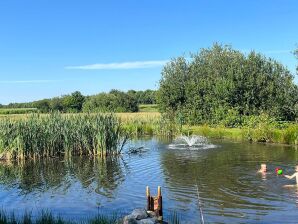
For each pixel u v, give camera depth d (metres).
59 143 39.09
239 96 62.31
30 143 37.31
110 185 24.64
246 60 65.25
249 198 20.23
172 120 65.12
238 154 36.34
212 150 39.72
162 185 23.98
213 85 65.56
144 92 151.00
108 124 38.78
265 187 22.53
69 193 23.03
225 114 61.69
